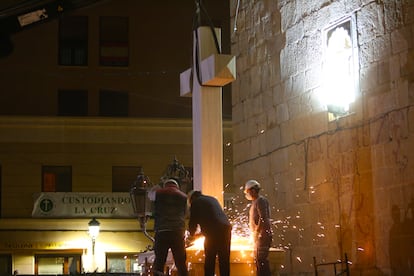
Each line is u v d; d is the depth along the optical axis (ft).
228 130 119.55
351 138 48.88
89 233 114.11
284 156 57.16
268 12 60.39
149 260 47.14
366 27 47.80
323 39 52.44
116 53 126.93
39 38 125.29
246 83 63.77
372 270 46.29
